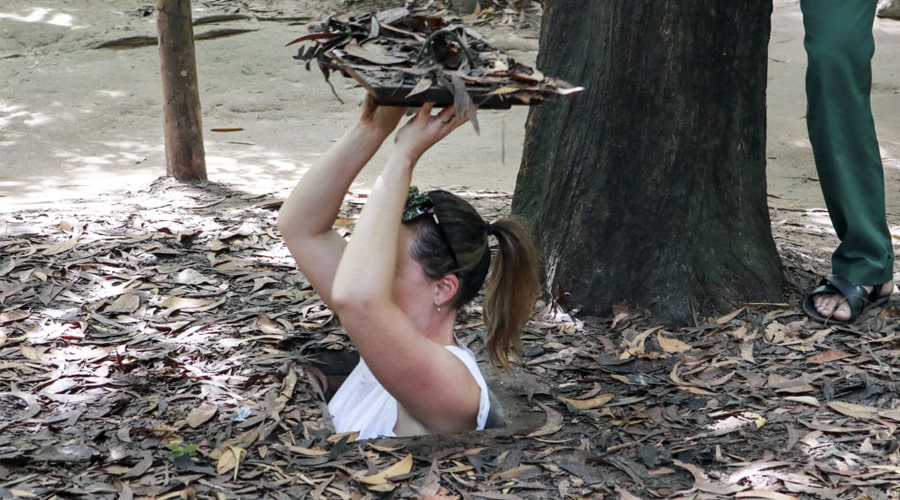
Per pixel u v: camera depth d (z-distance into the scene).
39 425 4.27
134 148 11.42
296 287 6.02
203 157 8.88
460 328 5.47
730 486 3.80
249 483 3.82
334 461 3.96
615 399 4.62
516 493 3.77
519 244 4.09
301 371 4.86
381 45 3.65
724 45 5.43
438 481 3.81
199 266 6.37
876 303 5.66
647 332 5.30
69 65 14.46
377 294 3.67
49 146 11.41
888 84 13.91
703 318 5.46
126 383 4.68
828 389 4.63
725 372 4.90
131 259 6.43
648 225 5.49
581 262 5.55
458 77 3.36
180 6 8.45
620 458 4.04
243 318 5.54
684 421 4.39
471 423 4.13
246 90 13.55
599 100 5.49
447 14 4.04
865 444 4.14
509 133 12.14
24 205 8.13
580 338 5.29
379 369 3.86
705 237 5.54
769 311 5.52
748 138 5.62
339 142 4.19
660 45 5.35
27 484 3.76
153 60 14.79
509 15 15.98
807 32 5.36
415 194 4.01
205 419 4.32
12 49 14.99
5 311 5.55
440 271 3.96
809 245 7.22
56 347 5.12
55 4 16.55
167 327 5.38
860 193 5.50
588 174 5.54
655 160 5.45
